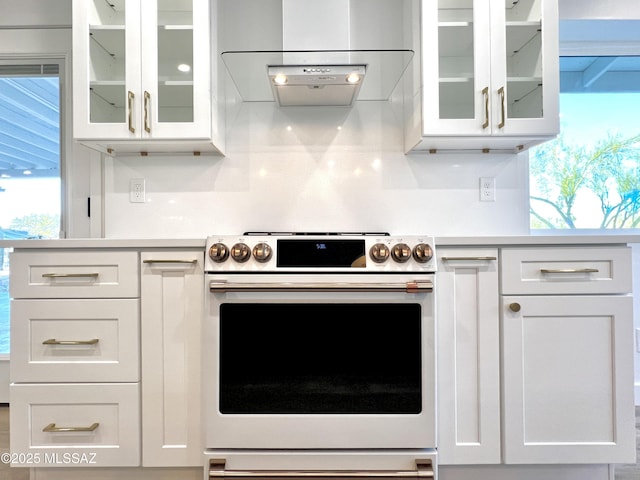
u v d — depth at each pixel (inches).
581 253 57.2
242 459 55.5
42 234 86.0
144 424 57.2
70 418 56.8
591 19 79.9
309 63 61.4
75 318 57.1
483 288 57.6
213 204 77.3
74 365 56.9
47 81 85.1
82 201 79.9
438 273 57.8
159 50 67.1
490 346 57.5
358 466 55.5
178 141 67.6
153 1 65.9
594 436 57.1
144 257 57.4
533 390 57.2
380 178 77.7
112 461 56.9
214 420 55.2
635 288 89.9
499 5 66.2
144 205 77.2
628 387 57.0
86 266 57.4
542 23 66.2
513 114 67.0
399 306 55.9
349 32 72.1
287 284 54.6
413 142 71.7
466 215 77.7
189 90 66.8
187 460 57.3
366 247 56.7
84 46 65.5
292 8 68.4
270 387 55.9
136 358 57.1
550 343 57.4
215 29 70.4
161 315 57.6
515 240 56.9
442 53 66.8
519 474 58.6
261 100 77.4
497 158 77.9
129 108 65.3
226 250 56.1
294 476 54.9
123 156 77.1
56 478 58.1
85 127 65.4
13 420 56.6
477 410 57.6
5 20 82.5
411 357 55.9
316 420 55.4
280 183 77.6
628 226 90.4
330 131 77.9
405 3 75.7
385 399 55.9
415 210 77.6
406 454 55.5
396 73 74.0
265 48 77.6
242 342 55.9
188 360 57.5
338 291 54.9
